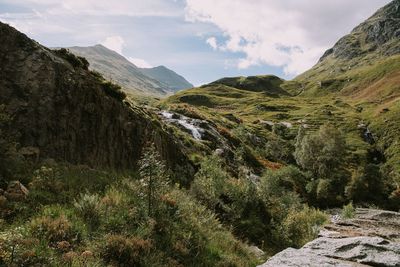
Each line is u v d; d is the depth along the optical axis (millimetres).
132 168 25016
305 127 136125
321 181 68938
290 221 25125
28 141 18359
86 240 12094
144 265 12281
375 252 11242
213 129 58469
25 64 19750
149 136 28109
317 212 28719
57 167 17625
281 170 62844
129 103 29484
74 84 21484
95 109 22609
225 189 27656
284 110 175125
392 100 171125
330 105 180125
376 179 77500
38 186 14586
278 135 119188
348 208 21156
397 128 124625
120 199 15742
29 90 19250
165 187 17688
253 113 167500
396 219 18469
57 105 20203
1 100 18219
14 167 15344
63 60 23203
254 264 16906
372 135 129375
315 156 86812
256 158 63562
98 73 26469
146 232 13922
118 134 24562
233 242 18547
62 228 12008
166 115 57500
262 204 28547
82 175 18016
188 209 19031
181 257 14008
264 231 25141
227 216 25047
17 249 10016
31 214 12516
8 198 12875
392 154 110500
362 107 175750
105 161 22766
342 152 94125
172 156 32125
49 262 10258
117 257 12016
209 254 15289
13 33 20047
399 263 10461
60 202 14211
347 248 11664
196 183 26734
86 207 13664
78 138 21141
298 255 11039
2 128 17250
